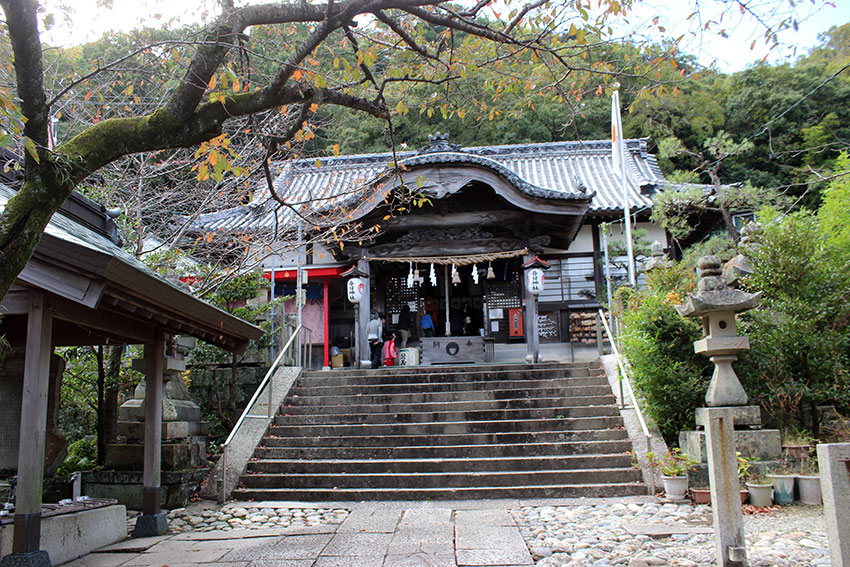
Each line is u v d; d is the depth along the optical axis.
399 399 11.78
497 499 8.44
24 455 5.24
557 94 7.55
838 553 3.38
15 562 5.05
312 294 19.41
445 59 7.50
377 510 7.98
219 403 11.72
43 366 5.40
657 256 12.55
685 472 7.82
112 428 10.04
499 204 16.81
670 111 24.36
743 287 9.29
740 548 4.40
